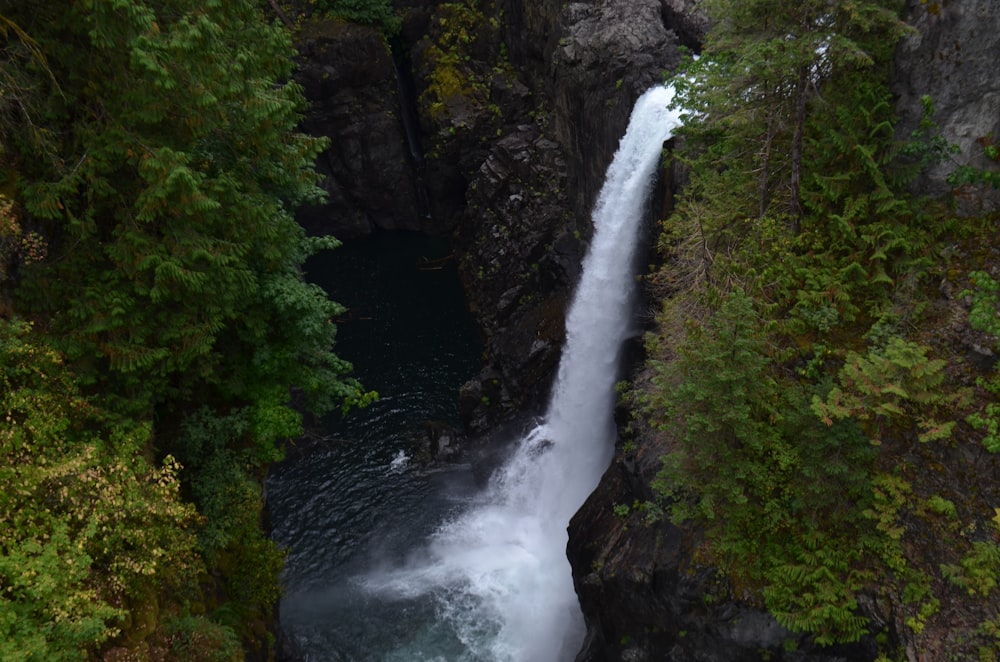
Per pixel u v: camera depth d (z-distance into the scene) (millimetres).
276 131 17016
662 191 25672
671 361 17578
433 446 31688
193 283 14711
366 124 46000
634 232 27766
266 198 17188
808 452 14977
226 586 18016
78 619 10922
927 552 14312
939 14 15516
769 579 15203
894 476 14867
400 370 36875
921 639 13656
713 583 15578
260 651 18203
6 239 13961
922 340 15766
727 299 16734
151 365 15672
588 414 29469
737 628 15305
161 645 13617
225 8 15227
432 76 44031
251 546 18266
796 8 15430
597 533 19625
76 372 14789
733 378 14336
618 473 20844
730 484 15266
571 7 33375
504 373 33125
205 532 17188
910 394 14883
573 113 33469
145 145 14008
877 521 14805
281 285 17344
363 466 30922
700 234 18453
